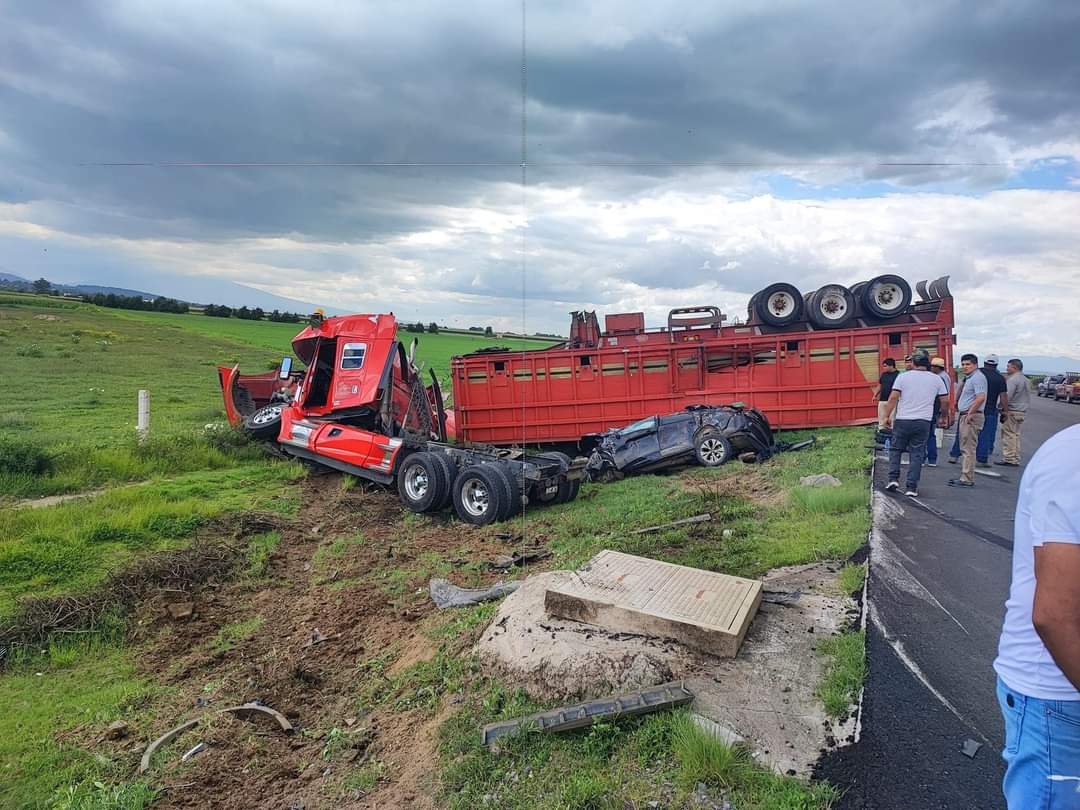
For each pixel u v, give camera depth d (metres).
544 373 17.38
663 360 16.91
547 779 3.60
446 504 11.27
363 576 8.37
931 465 11.92
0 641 6.53
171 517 10.05
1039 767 2.06
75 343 48.09
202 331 70.81
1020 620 2.14
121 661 6.50
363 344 13.33
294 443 13.89
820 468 11.12
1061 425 24.72
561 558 7.78
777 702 3.91
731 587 5.11
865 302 16.33
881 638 4.70
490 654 4.92
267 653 6.54
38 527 9.16
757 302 16.89
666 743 3.67
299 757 4.73
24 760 4.94
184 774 4.64
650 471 13.48
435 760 4.09
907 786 3.26
